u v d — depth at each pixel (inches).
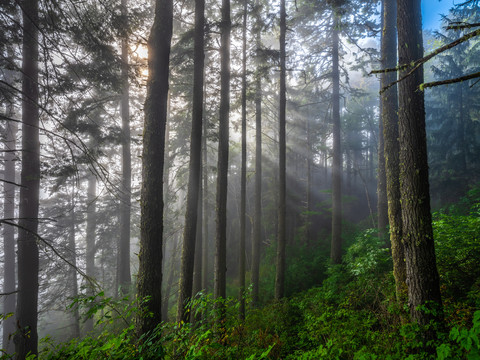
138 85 338.3
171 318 585.0
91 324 618.5
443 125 598.5
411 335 151.7
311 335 227.0
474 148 542.0
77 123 414.6
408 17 179.8
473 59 561.6
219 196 331.3
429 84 86.5
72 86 337.1
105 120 577.9
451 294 207.2
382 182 418.3
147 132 209.5
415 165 173.2
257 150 544.1
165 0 223.0
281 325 279.6
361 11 497.4
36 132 338.3
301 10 535.8
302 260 513.0
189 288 266.5
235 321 232.1
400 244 229.3
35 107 332.8
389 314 215.3
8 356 106.7
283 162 402.6
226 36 354.3
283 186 398.9
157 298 191.5
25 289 305.4
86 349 101.2
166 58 220.1
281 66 414.6
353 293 271.0
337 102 510.9
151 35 221.3
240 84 492.1
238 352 193.6
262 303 442.6
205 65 517.3
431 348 147.6
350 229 566.9
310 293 364.2
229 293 609.9
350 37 510.3
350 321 219.0
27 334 111.3
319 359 145.0
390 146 255.9
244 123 456.4
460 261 226.4
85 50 322.7
